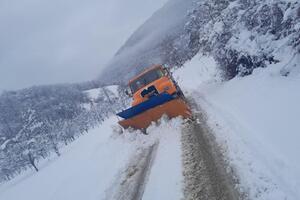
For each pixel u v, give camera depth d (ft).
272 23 32.83
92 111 188.24
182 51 192.13
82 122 172.55
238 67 42.16
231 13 41.50
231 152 19.92
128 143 33.09
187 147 24.47
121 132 38.86
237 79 41.86
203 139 24.77
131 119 33.35
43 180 54.65
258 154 17.75
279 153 16.57
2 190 96.53
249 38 36.81
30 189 53.78
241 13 38.83
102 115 180.86
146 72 39.78
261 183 14.90
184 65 156.87
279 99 24.31
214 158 20.27
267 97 26.71
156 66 39.45
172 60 193.88
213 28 44.39
